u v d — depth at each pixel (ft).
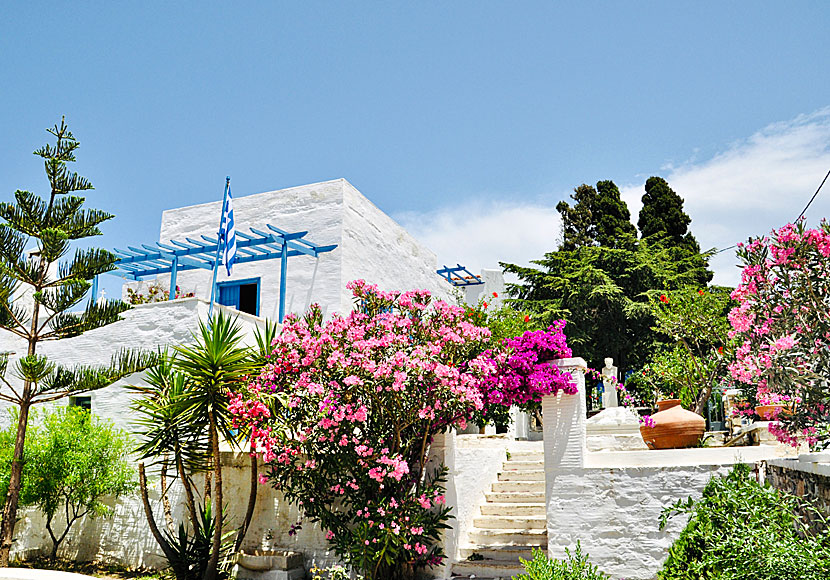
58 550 39.60
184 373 33.55
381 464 28.86
